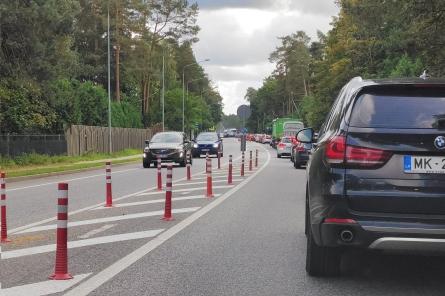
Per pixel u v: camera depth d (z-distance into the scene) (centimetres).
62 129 4012
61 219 679
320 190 605
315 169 637
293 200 1470
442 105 589
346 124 599
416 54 4025
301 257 794
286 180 2133
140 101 7969
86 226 1057
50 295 606
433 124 578
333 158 594
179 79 12394
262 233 982
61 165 3259
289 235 962
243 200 1466
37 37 2927
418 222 566
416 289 632
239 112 4081
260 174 2473
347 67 5594
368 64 4994
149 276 689
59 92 3481
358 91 611
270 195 1589
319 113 6812
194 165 3303
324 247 652
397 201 572
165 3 7331
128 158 4322
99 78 7331
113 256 799
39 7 2820
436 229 561
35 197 1623
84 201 1470
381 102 599
